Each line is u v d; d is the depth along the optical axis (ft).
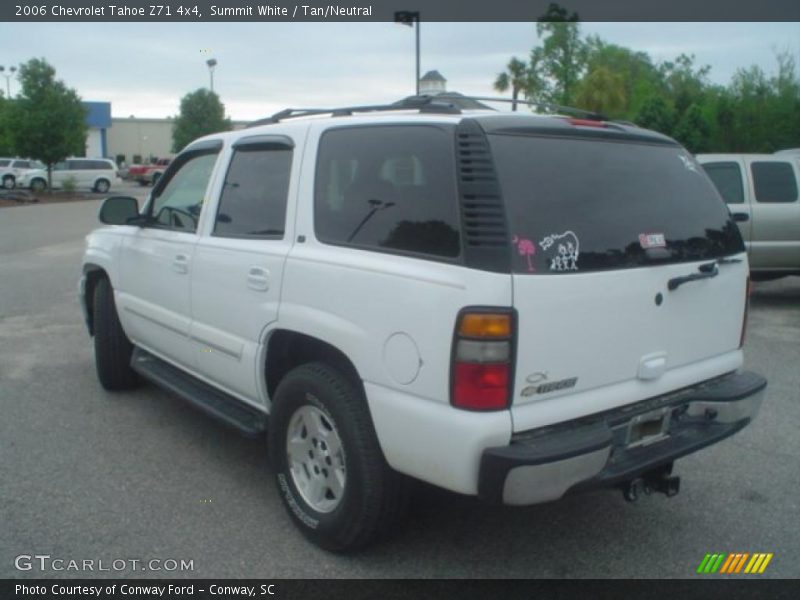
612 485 10.43
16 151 110.63
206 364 14.26
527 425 9.39
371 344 10.26
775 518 12.85
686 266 11.14
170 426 16.87
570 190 10.13
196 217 14.84
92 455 15.20
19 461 14.83
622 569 11.28
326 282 10.99
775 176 30.27
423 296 9.56
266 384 12.78
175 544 11.78
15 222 73.20
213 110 143.74
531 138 10.20
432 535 12.15
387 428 10.07
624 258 10.33
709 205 12.22
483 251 9.21
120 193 127.24
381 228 10.62
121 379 19.01
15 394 19.01
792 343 25.22
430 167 10.14
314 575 11.00
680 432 11.45
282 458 12.17
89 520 12.48
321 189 11.81
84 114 113.29
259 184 13.19
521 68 140.36
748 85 91.50
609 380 10.27
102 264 18.21
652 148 11.78
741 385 12.10
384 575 11.03
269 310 12.09
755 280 31.65
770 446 16.03
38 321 27.66
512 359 9.14
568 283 9.57
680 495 13.69
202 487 13.79
